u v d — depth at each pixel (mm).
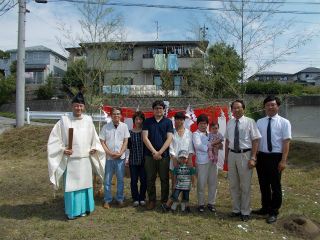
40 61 30531
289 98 13414
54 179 4230
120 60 7895
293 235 3885
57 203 5098
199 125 4816
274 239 3746
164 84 14227
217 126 4906
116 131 4922
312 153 8961
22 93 11188
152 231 3875
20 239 3637
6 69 35031
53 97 22984
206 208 4898
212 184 4746
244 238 3752
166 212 4637
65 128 4398
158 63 19719
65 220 4289
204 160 4648
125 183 6457
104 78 7793
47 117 13297
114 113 4887
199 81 8414
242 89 7121
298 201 5188
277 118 4371
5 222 4172
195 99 12641
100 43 6852
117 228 3992
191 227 4039
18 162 8586
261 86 17828
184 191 4590
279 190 4258
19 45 10977
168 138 4598
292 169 7699
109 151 4852
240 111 4363
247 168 4312
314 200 5336
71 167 4336
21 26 10906
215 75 7758
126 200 5305
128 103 15953
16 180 6574
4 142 10133
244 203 4352
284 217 4383
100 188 6035
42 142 10047
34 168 7805
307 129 13516
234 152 4391
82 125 4543
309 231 3902
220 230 3996
